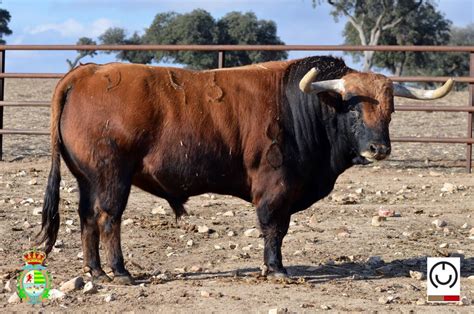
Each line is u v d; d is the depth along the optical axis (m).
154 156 8.73
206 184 8.93
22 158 18.12
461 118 27.66
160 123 8.70
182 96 8.80
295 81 9.05
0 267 9.58
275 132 8.91
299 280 9.05
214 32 61.38
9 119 24.53
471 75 17.00
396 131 23.97
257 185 8.96
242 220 12.48
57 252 10.41
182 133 8.72
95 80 8.72
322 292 8.62
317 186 9.18
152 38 62.81
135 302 8.07
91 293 8.39
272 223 9.00
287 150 8.92
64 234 11.30
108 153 8.61
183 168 8.77
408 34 65.00
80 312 7.77
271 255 9.07
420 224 12.39
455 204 13.92
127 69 8.83
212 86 8.93
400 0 63.19
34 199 13.69
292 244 11.01
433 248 10.90
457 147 20.98
